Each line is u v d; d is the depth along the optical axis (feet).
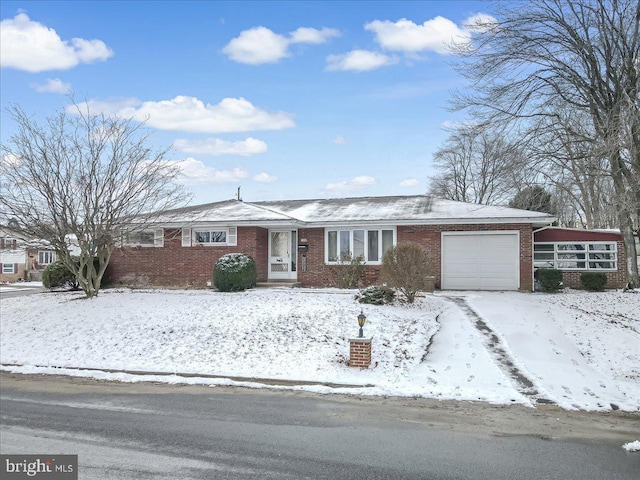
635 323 43.27
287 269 70.49
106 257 56.59
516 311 45.50
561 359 31.78
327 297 51.19
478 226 63.62
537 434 19.67
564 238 69.15
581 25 60.64
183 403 24.43
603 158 55.62
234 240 67.10
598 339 37.32
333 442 18.78
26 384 28.91
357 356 30.17
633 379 28.22
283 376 28.86
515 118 66.03
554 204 82.07
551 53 62.64
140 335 38.22
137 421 21.59
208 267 67.92
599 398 24.47
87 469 16.34
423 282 47.29
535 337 36.50
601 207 68.08
